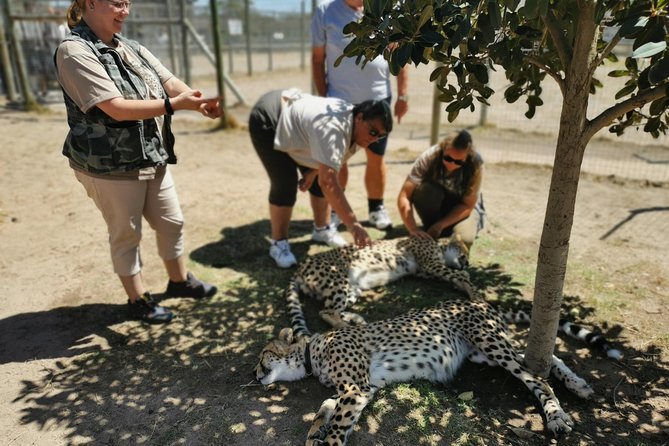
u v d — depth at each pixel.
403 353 3.03
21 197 6.10
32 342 3.52
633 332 3.48
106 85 2.95
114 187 3.26
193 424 2.79
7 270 4.48
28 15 10.48
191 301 4.01
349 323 3.56
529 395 2.98
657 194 5.93
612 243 4.77
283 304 3.96
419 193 4.66
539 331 2.90
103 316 3.82
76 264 4.59
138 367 3.26
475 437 2.63
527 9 1.91
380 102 3.59
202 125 10.02
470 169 4.37
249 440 2.67
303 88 15.41
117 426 2.79
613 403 2.88
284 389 3.05
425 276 4.38
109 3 2.96
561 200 2.60
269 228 5.33
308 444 2.57
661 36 2.00
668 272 4.22
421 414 2.78
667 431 2.68
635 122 3.12
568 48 2.43
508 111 10.25
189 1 14.35
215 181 6.76
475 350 3.29
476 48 2.28
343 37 4.64
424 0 2.20
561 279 2.78
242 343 3.49
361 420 2.75
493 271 4.36
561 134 2.52
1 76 12.35
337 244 4.88
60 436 2.73
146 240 5.02
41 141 8.49
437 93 6.88
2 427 2.79
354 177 6.82
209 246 4.92
